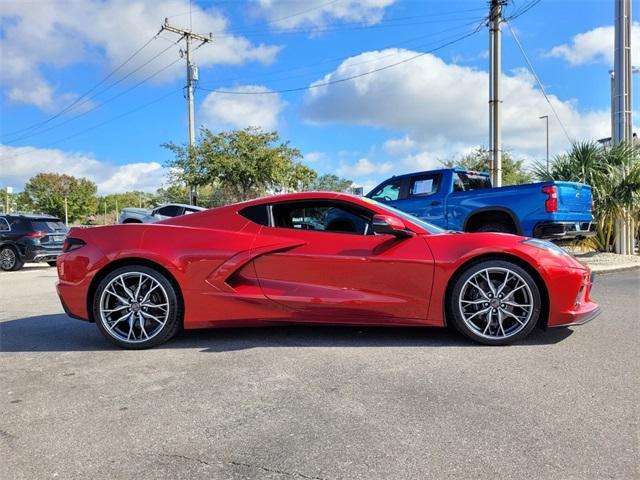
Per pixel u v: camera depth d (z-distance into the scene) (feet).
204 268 14.05
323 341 14.23
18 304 23.03
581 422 8.62
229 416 9.24
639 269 32.37
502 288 13.28
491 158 40.83
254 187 87.71
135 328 14.25
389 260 13.56
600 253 39.37
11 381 11.51
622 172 38.06
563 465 7.25
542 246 13.41
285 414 9.25
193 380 11.26
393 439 8.16
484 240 13.43
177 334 15.55
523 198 25.75
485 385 10.44
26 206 222.28
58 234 47.57
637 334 14.47
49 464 7.64
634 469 7.11
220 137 85.35
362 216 14.56
